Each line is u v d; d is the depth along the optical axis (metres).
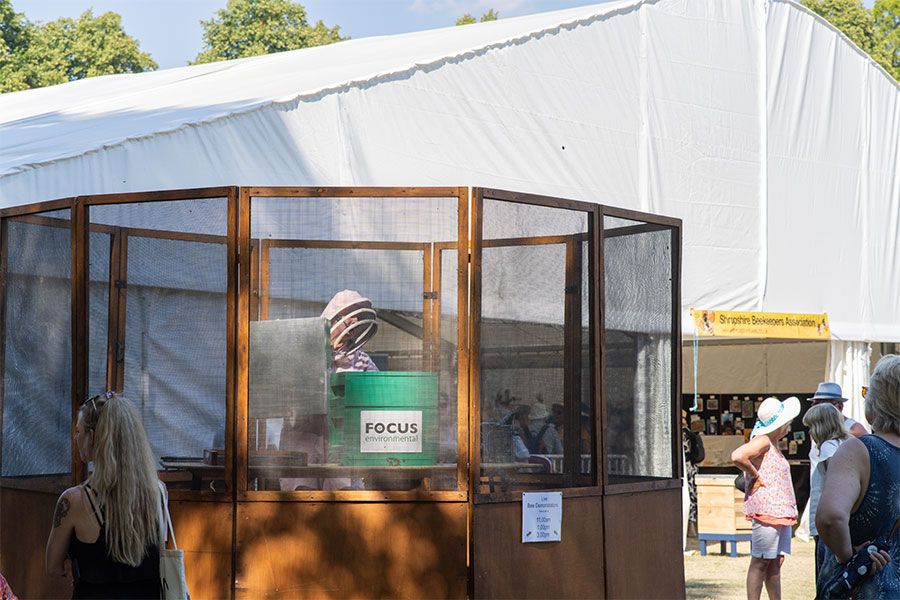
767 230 14.20
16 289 6.47
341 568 5.48
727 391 17.80
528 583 5.71
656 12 13.11
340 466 5.55
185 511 5.60
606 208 6.34
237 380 5.60
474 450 5.55
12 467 6.39
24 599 6.18
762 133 14.23
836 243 15.10
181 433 5.69
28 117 12.91
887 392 4.09
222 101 10.14
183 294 5.76
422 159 10.44
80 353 5.89
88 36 40.34
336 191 5.71
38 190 7.99
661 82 13.12
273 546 5.50
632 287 6.56
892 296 15.88
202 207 5.75
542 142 11.66
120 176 8.42
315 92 9.62
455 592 5.48
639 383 6.54
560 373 6.01
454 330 5.65
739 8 14.06
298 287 5.68
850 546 3.91
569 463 6.00
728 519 12.32
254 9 40.84
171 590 4.18
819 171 14.96
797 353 17.41
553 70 11.88
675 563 6.70
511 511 5.68
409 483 5.55
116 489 4.15
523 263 5.89
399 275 5.70
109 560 4.13
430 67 10.61
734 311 13.76
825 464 5.23
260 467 5.56
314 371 5.59
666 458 6.73
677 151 13.22
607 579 6.09
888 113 15.91
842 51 15.30
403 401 5.60
